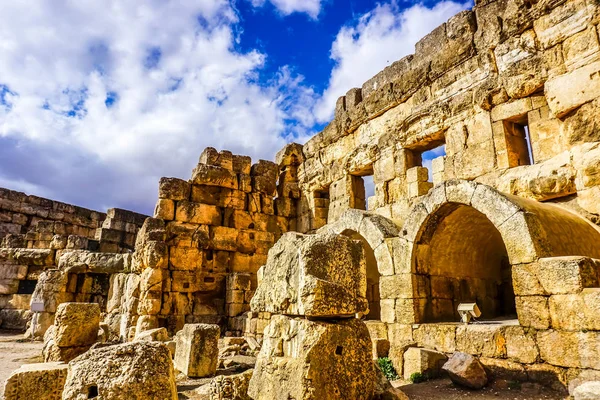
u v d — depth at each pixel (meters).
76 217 25.14
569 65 7.87
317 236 5.07
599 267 5.63
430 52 11.49
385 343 8.02
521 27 8.94
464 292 8.89
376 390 5.04
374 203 12.54
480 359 6.52
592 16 7.61
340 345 4.52
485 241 9.23
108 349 4.47
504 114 9.10
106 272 16.83
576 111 7.62
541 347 5.69
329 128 15.61
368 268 11.32
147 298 13.19
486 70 9.62
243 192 16.36
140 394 4.16
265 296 5.52
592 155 7.21
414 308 7.98
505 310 9.58
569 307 5.40
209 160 16.06
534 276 5.88
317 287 4.53
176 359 9.07
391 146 12.21
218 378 5.85
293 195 17.39
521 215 6.18
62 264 16.88
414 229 8.28
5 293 18.83
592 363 5.06
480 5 10.22
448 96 10.55
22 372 5.73
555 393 5.38
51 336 9.75
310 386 4.19
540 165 8.23
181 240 14.46
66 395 4.22
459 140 9.97
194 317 13.92
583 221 7.04
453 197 7.46
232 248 15.34
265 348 5.04
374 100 13.16
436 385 6.43
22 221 23.03
